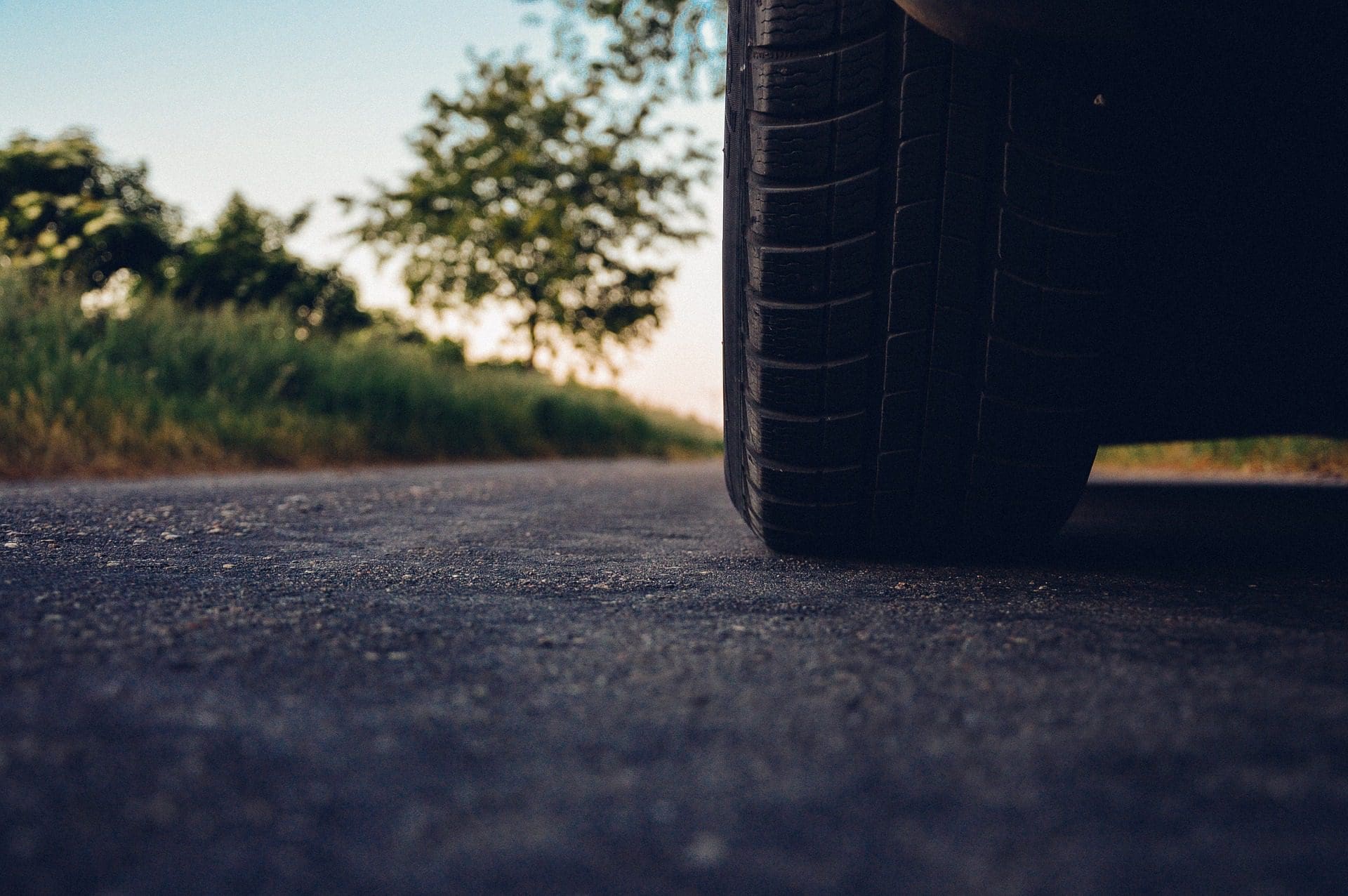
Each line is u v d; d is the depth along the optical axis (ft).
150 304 22.18
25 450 14.35
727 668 3.24
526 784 2.21
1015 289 5.08
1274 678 3.00
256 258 38.37
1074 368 5.21
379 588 4.83
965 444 5.41
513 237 52.85
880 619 4.09
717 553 6.54
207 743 2.42
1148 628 3.84
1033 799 2.11
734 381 6.20
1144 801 2.09
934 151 4.94
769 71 5.03
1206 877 1.76
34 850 1.86
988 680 3.05
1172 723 2.58
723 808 2.09
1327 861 1.81
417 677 3.08
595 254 57.57
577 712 2.73
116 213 32.30
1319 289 5.96
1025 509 5.65
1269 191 5.36
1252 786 2.15
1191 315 6.18
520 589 4.90
